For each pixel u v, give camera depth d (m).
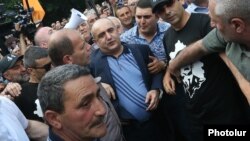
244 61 2.06
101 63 3.15
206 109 2.63
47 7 14.89
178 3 2.71
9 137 2.30
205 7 3.72
